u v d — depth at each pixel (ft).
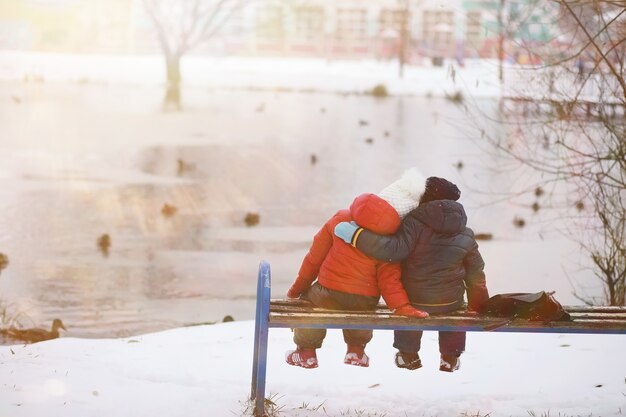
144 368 25.46
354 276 20.74
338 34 279.08
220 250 58.34
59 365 25.08
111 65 218.79
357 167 93.71
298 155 100.78
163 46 184.24
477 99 147.43
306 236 63.21
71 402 21.21
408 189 20.42
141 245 59.00
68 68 203.10
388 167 93.91
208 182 83.25
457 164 94.68
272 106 152.46
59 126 118.62
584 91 36.83
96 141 107.04
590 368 27.02
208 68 221.87
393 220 19.94
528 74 37.11
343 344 29.73
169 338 31.27
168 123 125.80
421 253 20.51
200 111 141.18
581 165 40.45
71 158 94.43
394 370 26.45
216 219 67.77
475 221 68.28
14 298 45.98
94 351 28.14
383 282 20.51
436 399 22.86
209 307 45.73
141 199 74.43
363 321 19.88
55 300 46.06
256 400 20.35
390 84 193.06
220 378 24.49
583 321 20.31
